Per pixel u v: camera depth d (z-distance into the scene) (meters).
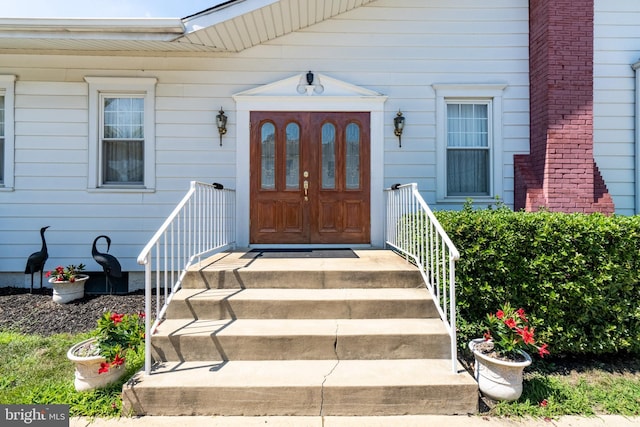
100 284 5.21
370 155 5.32
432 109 5.35
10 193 5.07
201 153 5.22
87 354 2.68
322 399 2.45
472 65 5.36
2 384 2.78
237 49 5.17
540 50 5.05
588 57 4.88
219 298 3.22
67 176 5.12
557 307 3.09
